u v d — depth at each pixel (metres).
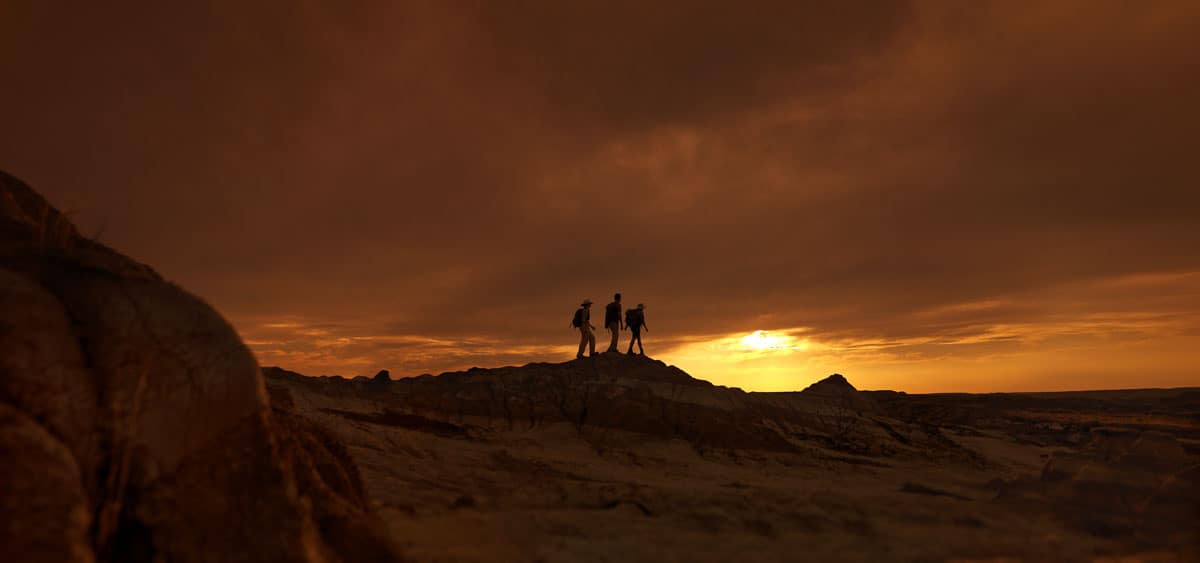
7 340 3.69
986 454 15.29
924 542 6.84
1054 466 9.67
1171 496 7.68
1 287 3.90
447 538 6.07
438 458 11.09
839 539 6.85
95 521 3.60
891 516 7.88
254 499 4.09
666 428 15.37
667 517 7.50
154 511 3.77
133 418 3.99
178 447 4.10
